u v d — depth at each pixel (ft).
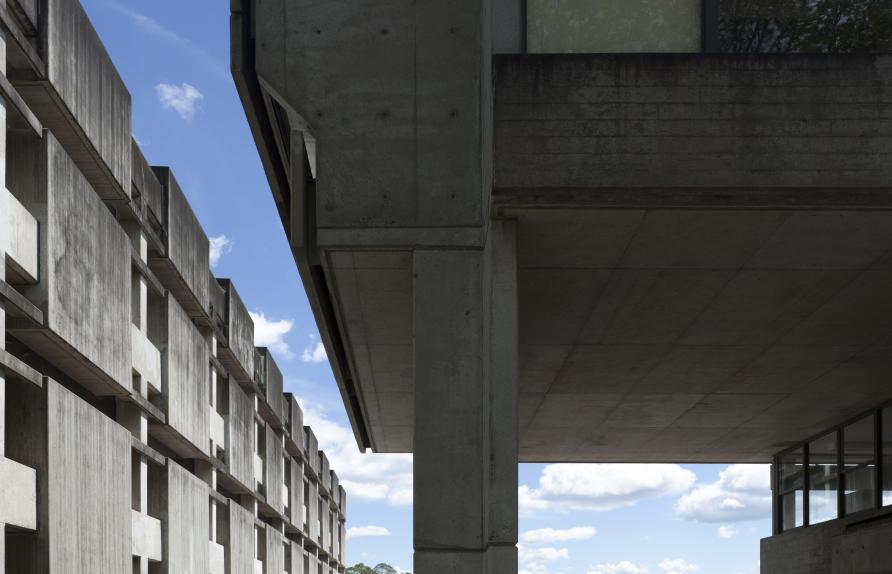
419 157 28.12
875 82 31.40
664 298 41.81
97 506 77.30
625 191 31.27
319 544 222.07
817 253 36.42
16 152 69.10
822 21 32.91
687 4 33.27
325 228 28.04
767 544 82.17
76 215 75.20
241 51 28.78
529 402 62.08
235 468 137.28
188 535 110.93
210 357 127.54
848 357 50.60
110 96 84.74
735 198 31.37
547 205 31.30
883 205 31.27
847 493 67.72
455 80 28.27
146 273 98.02
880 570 52.85
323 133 28.19
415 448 27.27
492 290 32.40
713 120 31.27
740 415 65.46
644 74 31.40
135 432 94.07
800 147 31.19
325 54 28.35
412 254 28.45
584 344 48.91
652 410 64.03
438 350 27.63
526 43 33.12
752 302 42.19
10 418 66.64
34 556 65.57
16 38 65.26
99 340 80.84
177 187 110.11
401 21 28.37
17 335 70.13
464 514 26.99
